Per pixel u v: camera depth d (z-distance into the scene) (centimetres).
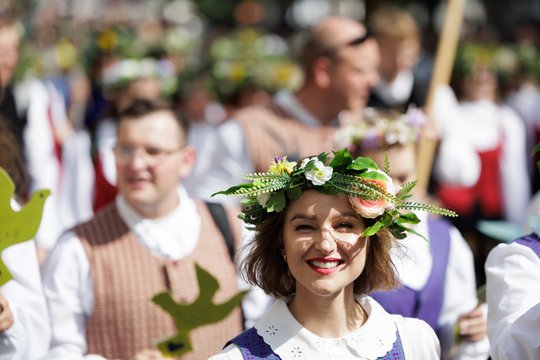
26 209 425
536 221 600
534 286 407
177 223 507
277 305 373
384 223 363
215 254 510
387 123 520
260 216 376
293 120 700
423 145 625
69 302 486
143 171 500
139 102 517
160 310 491
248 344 366
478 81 962
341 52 689
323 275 360
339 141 531
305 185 363
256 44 1096
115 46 942
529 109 1182
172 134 508
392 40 803
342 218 362
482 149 924
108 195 736
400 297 502
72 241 495
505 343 393
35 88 807
